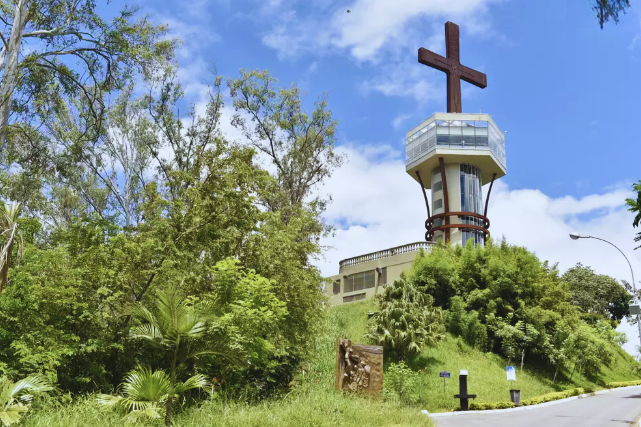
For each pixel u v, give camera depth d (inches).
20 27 640.4
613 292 2091.5
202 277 609.6
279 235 695.7
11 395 348.2
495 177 2121.1
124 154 1045.8
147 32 750.5
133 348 542.6
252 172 642.8
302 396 633.0
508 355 1251.2
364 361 760.3
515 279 1392.7
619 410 839.7
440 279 1427.2
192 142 1052.5
